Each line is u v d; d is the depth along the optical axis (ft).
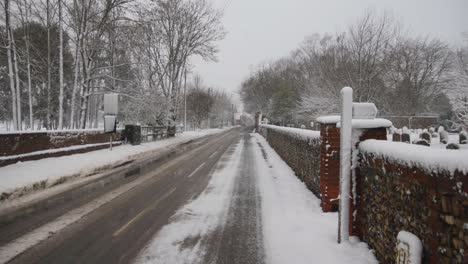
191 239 15.02
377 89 67.31
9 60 56.18
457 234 7.02
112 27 62.95
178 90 102.73
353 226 14.33
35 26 73.20
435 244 7.90
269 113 152.56
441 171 7.56
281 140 48.03
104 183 28.43
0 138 30.45
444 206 7.50
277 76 167.63
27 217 18.29
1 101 90.12
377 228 12.08
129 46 70.28
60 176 29.71
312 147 23.82
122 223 17.33
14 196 22.80
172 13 91.91
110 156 44.78
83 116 62.28
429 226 8.19
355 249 13.10
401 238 9.28
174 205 21.11
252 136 111.75
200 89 184.34
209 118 196.13
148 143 70.08
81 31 59.72
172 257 13.05
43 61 69.51
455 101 67.67
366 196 13.30
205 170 35.88
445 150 7.87
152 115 83.15
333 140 18.66
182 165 39.83
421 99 102.01
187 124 165.17
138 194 24.22
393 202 10.54
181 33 94.43
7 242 14.53
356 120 14.48
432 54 108.58
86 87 62.75
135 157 47.98
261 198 22.90
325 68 82.12
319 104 84.38
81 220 17.80
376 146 12.05
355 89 63.46
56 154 39.29
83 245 14.23
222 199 22.68
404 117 84.74
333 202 18.74
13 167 30.48
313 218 17.75
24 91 89.66
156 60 87.66
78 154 43.83
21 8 61.36
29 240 14.78
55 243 14.44
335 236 14.88
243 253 13.42
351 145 14.32
